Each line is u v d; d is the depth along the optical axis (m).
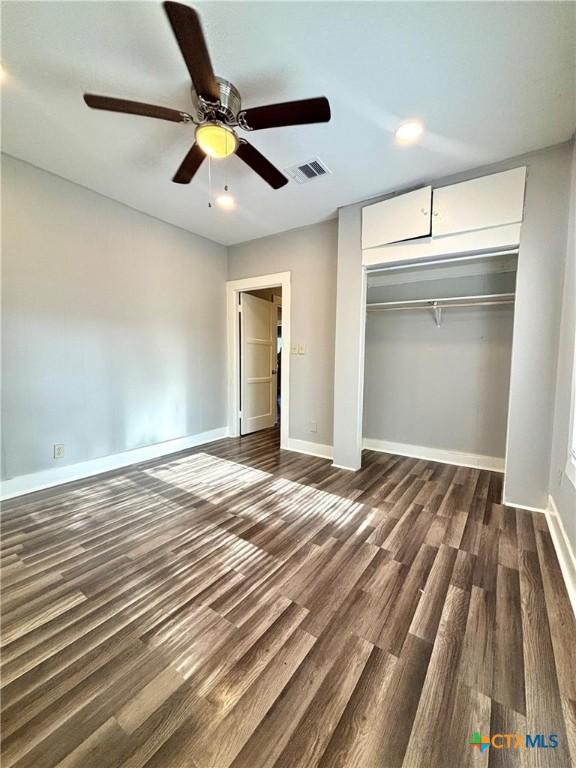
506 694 1.08
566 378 2.00
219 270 4.20
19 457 2.56
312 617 1.41
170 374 3.69
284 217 3.35
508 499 2.45
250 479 2.96
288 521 2.21
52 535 2.02
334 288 3.44
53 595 1.53
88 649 1.25
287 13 1.32
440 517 2.26
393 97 1.74
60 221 2.67
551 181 2.17
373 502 2.50
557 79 1.60
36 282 2.57
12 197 2.40
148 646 1.26
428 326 3.55
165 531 2.08
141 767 0.89
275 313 5.13
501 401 3.20
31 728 0.98
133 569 1.71
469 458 3.37
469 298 2.97
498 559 1.79
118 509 2.36
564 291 2.14
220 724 0.99
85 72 1.61
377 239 2.83
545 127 1.97
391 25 1.36
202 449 3.89
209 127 1.57
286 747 0.94
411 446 3.71
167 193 2.88
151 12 1.33
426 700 1.07
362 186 2.68
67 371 2.80
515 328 2.32
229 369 4.41
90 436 3.00
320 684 1.12
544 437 2.29
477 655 1.22
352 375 3.14
